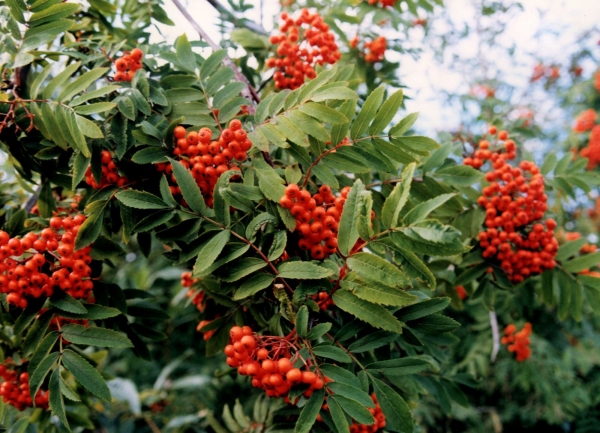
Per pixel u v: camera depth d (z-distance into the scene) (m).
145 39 0.67
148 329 0.56
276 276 0.46
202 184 0.51
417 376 0.60
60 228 0.52
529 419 1.27
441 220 0.64
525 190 0.62
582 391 1.20
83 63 0.57
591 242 0.94
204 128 0.50
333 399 0.43
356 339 0.48
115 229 0.54
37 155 0.52
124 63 0.53
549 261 0.63
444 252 0.42
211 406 1.03
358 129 0.49
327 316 0.51
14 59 0.52
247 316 0.56
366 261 0.44
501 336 1.13
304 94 0.49
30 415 0.62
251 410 0.93
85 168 0.49
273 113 0.50
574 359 1.21
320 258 0.49
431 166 0.60
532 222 0.64
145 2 0.68
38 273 0.48
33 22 0.50
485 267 0.63
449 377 0.61
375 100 0.48
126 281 1.14
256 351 0.45
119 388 0.90
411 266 0.44
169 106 0.53
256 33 0.73
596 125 1.25
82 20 0.65
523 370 1.17
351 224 0.45
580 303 0.63
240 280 0.47
